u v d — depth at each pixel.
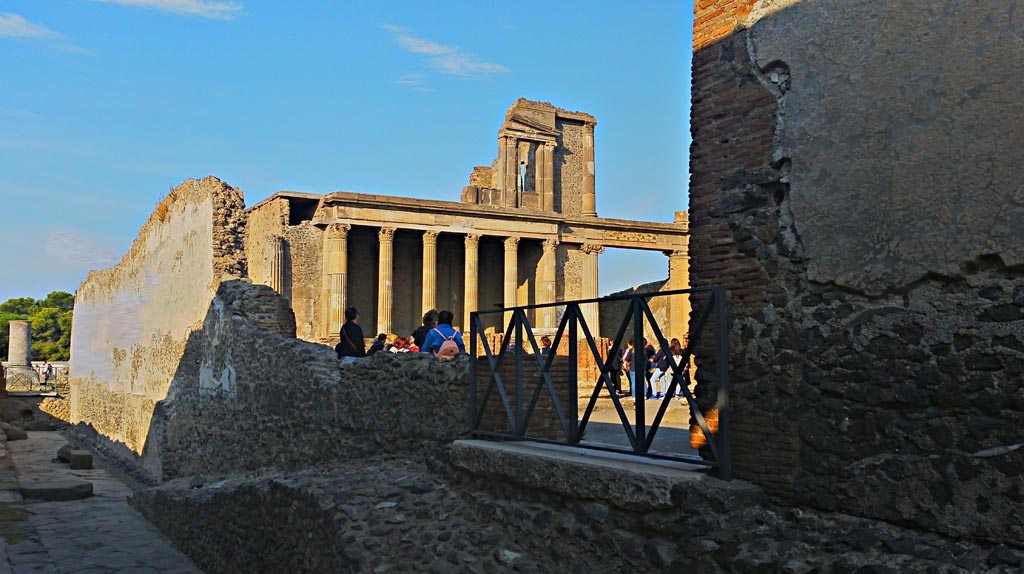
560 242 51.50
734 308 6.37
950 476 5.02
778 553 5.52
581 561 6.73
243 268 19.14
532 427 9.26
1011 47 4.87
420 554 7.49
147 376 24.69
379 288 45.28
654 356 20.42
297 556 9.03
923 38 5.29
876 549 5.21
